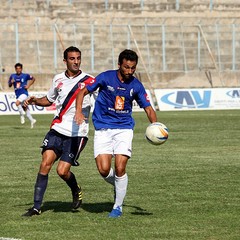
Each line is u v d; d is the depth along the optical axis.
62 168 32.06
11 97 126.12
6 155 58.41
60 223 30.28
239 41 162.88
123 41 159.50
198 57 161.12
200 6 167.88
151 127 30.78
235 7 169.62
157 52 160.25
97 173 47.22
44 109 127.62
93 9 163.25
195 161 53.47
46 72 153.25
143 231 28.61
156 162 52.97
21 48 153.38
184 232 28.44
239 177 44.72
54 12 161.38
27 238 27.36
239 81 158.88
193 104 135.38
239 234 28.09
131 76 30.88
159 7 166.12
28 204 35.25
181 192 38.72
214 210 33.28
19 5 160.00
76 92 32.41
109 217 31.45
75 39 157.38
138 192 38.75
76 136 32.31
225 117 109.25
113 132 30.91
